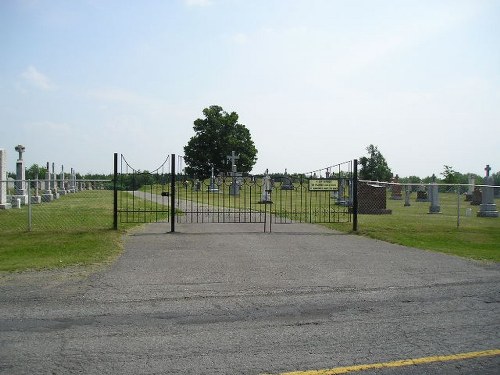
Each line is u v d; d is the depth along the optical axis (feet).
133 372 13.66
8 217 59.11
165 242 39.42
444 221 60.39
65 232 43.62
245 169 248.73
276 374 13.62
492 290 23.86
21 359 14.55
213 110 249.75
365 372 13.83
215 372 13.70
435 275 27.35
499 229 50.72
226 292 22.94
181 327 17.70
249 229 49.57
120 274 26.76
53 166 127.95
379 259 32.65
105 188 168.96
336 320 18.75
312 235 45.29
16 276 26.07
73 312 19.45
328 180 56.03
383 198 75.36
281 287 24.08
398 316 19.35
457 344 16.22
